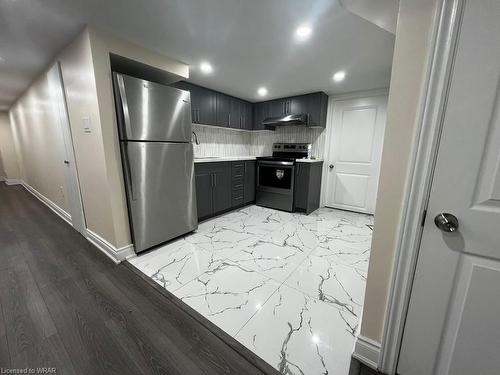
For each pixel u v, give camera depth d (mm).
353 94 3344
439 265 831
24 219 3119
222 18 1496
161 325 1293
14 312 1389
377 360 1035
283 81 2828
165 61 2096
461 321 826
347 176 3602
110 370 1037
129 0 1311
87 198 2246
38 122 3262
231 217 3268
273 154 4121
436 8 698
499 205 710
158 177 2145
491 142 693
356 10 1204
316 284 1675
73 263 1961
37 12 1416
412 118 809
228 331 1251
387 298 974
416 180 818
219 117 3412
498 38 636
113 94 1800
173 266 1917
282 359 1092
